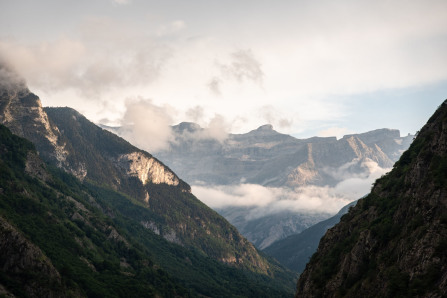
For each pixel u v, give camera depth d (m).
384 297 115.56
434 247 106.44
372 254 140.50
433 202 117.00
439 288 98.75
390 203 153.62
